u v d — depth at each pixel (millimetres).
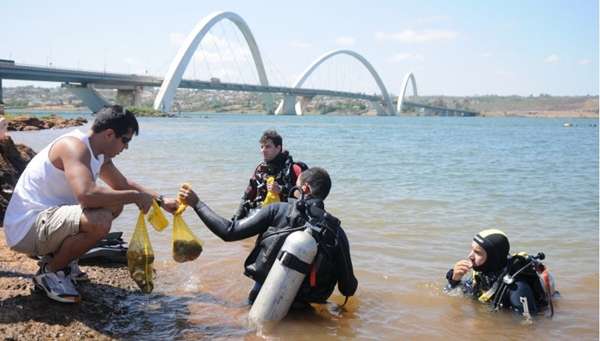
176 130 42719
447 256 6027
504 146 30109
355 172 14422
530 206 9430
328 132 46594
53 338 3506
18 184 4027
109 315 4016
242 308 4383
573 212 8883
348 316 4328
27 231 3891
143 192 4195
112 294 4438
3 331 3443
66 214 3797
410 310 4488
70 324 3713
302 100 147000
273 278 4094
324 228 4195
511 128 70688
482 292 4773
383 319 4285
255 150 21328
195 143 26062
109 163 4418
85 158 3861
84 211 3787
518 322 4277
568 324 4254
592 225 7812
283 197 5840
